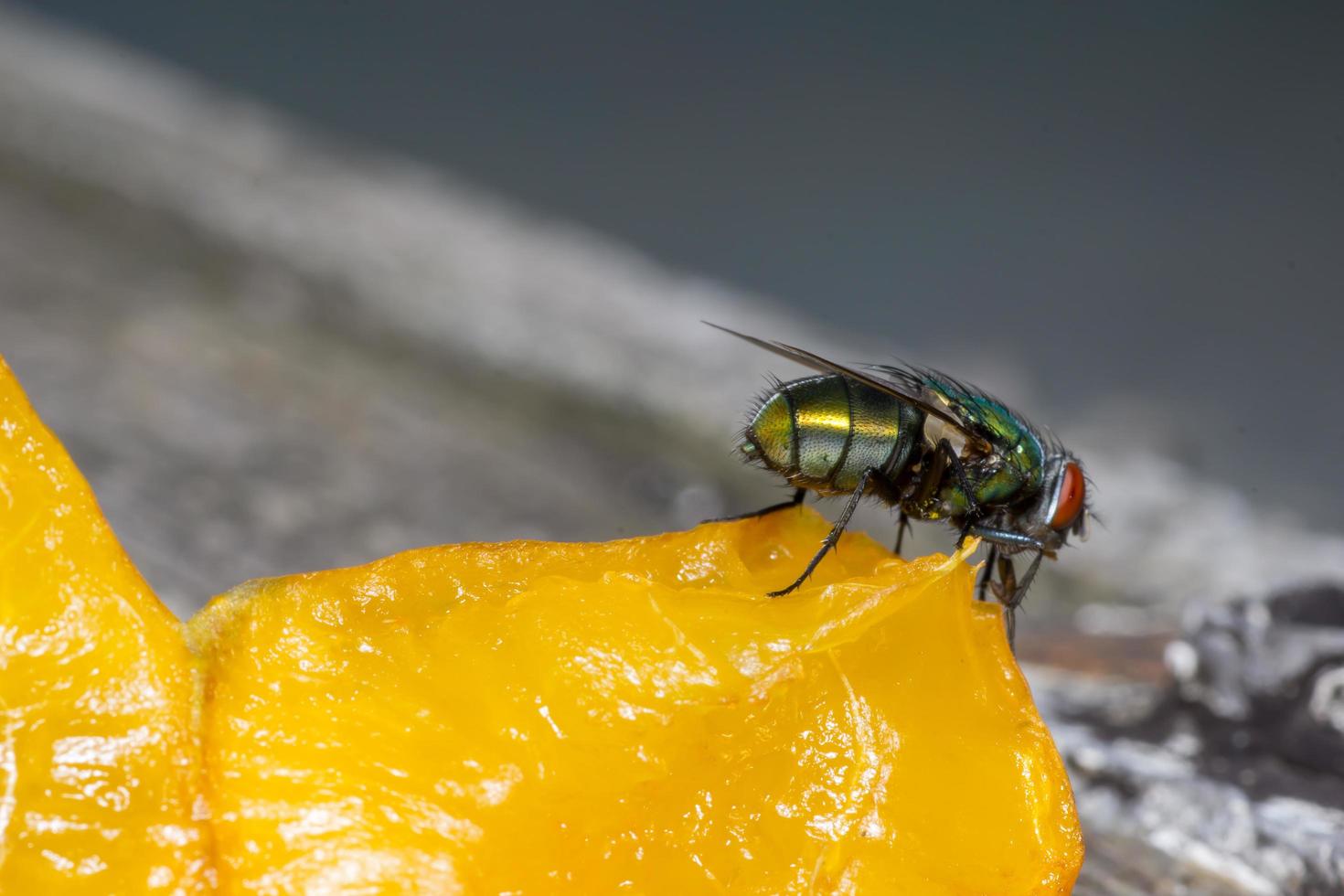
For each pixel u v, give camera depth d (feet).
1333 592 0.41
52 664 0.33
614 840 0.35
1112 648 0.42
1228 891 0.38
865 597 0.36
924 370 0.42
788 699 0.36
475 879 0.33
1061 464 0.42
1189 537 0.45
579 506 0.45
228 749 0.33
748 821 0.36
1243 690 0.40
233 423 0.45
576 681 0.35
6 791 0.32
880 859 0.36
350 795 0.33
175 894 0.31
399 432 0.45
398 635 0.35
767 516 0.37
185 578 0.41
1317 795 0.39
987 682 0.36
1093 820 0.39
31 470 0.34
